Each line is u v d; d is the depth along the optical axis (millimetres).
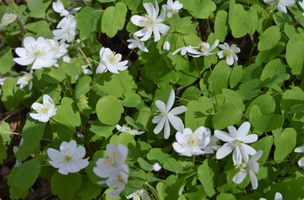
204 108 334
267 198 320
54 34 375
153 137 351
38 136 334
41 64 329
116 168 291
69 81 355
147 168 311
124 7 364
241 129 312
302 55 351
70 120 336
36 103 335
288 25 357
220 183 328
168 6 341
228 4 371
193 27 353
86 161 322
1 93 410
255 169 305
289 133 318
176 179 317
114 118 334
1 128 395
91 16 377
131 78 367
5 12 405
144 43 366
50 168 338
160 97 355
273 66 353
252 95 345
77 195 332
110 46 441
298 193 314
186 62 360
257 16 363
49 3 407
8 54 400
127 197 325
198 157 341
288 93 335
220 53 356
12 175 343
